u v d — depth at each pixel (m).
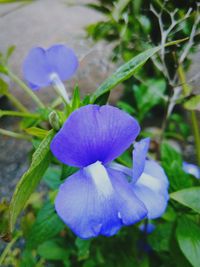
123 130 0.07
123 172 0.08
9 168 0.22
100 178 0.07
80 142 0.06
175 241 0.10
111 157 0.07
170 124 0.21
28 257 0.12
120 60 0.12
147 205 0.08
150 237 0.11
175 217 0.11
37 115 0.11
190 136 0.22
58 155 0.06
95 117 0.06
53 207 0.10
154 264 0.14
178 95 0.11
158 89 0.13
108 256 0.13
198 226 0.10
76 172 0.07
